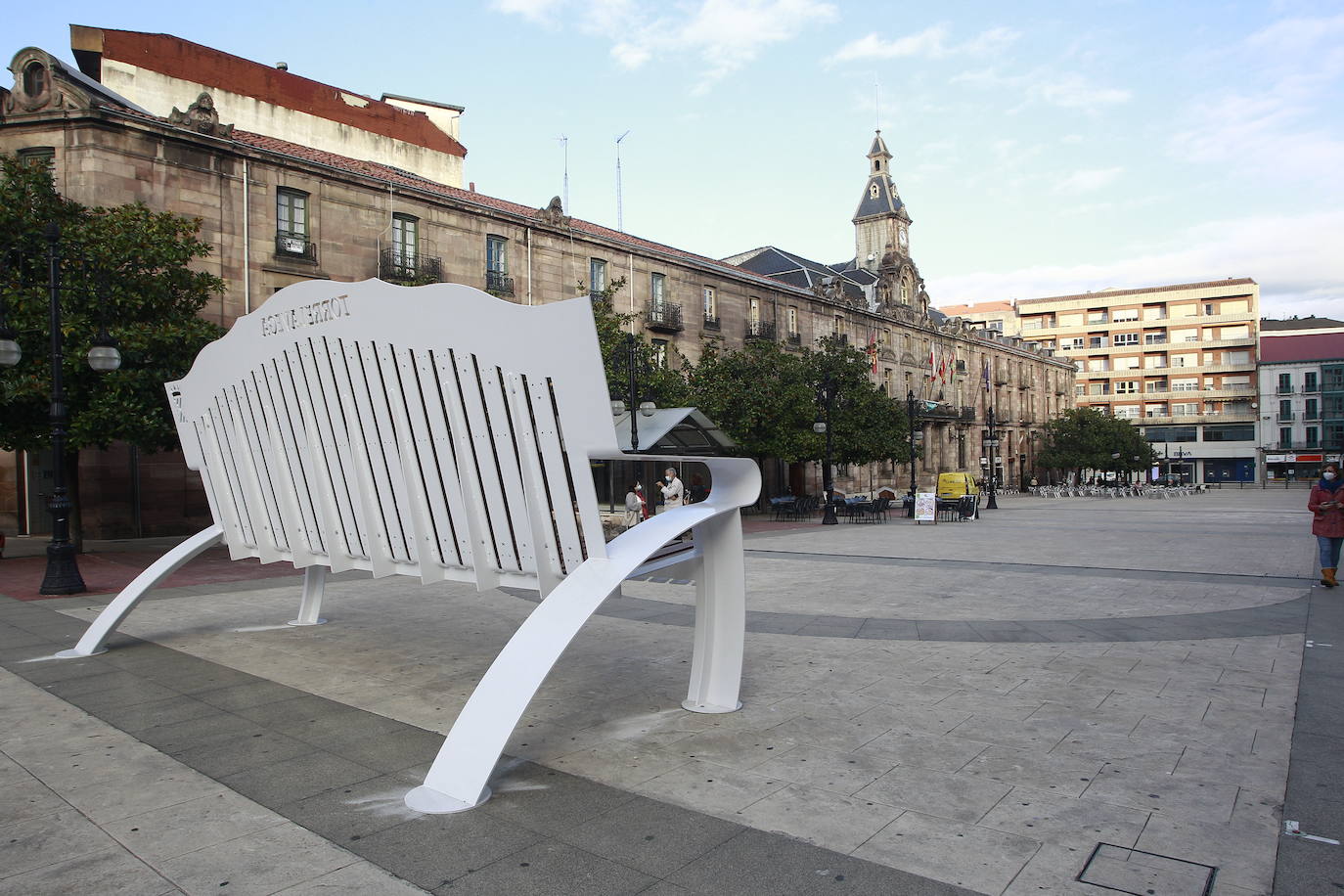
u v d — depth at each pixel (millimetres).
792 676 6625
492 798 4129
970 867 3375
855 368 33188
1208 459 81438
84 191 18953
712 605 5805
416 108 35812
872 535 22000
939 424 57781
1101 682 6375
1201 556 15711
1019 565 14336
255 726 5359
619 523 16000
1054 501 48375
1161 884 3219
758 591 11438
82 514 19875
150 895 3170
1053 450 65375
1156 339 86000
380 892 3189
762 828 3770
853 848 3551
